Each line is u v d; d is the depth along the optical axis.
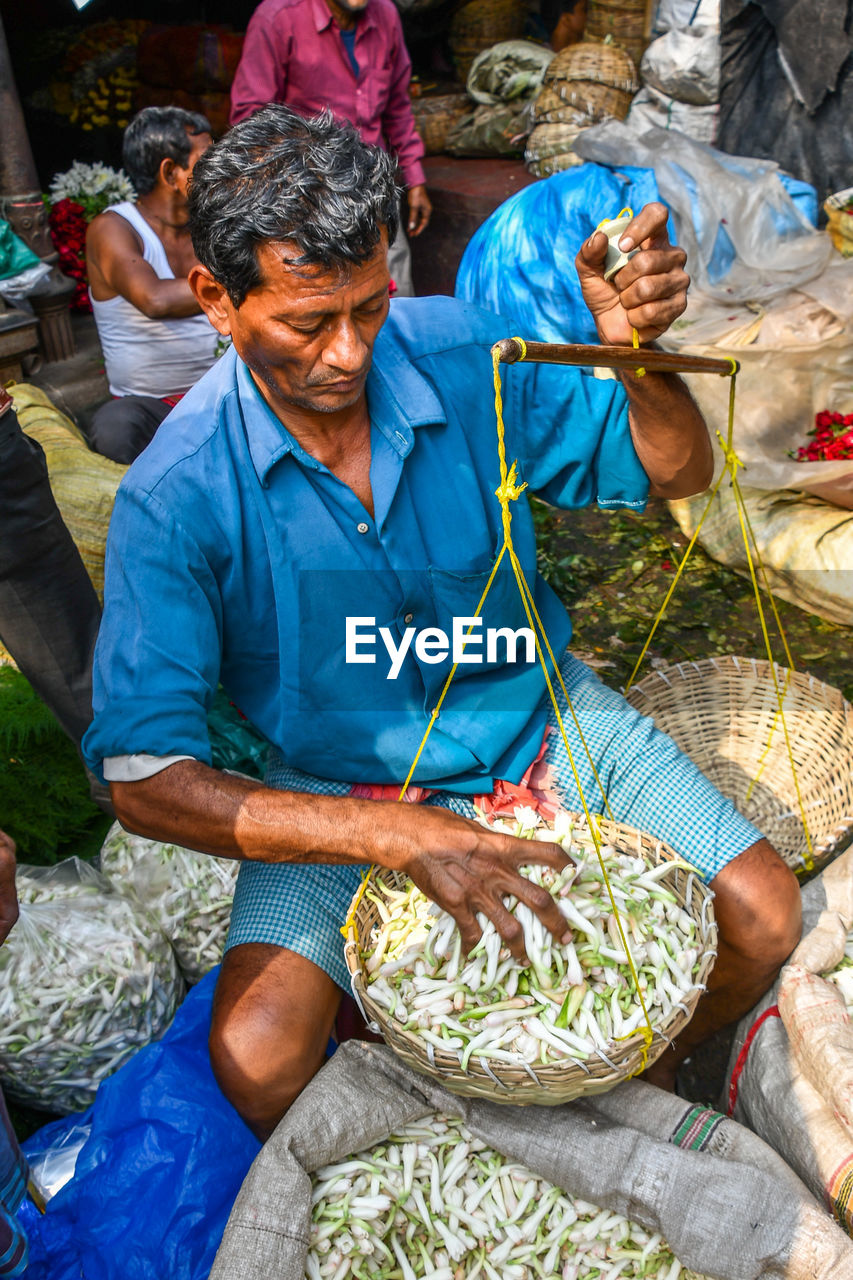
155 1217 1.79
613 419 2.10
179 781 1.80
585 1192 1.74
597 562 4.11
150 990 2.24
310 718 2.03
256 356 1.72
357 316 1.66
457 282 4.72
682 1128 1.81
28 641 2.53
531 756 2.17
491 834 1.76
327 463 1.91
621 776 2.16
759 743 2.82
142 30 7.20
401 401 1.95
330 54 4.63
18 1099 2.23
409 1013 1.75
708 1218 1.65
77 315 6.00
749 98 5.04
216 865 2.46
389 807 1.79
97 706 1.90
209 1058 1.95
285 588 1.92
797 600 3.79
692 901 1.93
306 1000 1.90
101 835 2.97
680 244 4.34
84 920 2.27
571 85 5.61
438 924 1.82
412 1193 1.79
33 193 4.96
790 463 3.76
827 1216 1.66
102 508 3.36
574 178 4.37
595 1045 1.67
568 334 4.27
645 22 5.61
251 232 1.55
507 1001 1.72
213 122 6.86
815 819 2.64
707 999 2.16
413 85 6.70
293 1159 1.71
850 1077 1.79
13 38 6.98
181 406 1.95
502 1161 1.82
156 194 3.66
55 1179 2.02
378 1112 1.80
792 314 4.04
